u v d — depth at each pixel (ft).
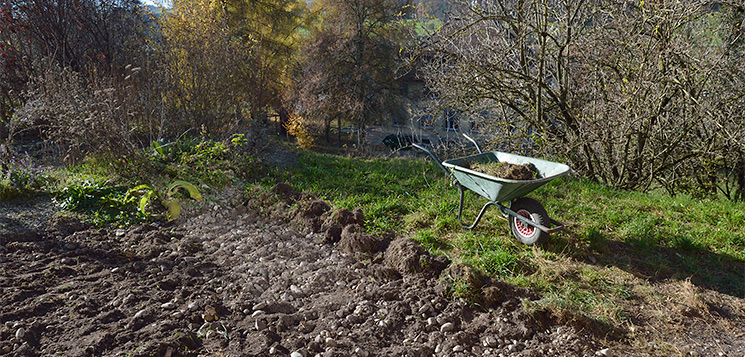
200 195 18.74
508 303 11.79
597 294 12.91
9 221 15.19
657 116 24.71
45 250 13.89
